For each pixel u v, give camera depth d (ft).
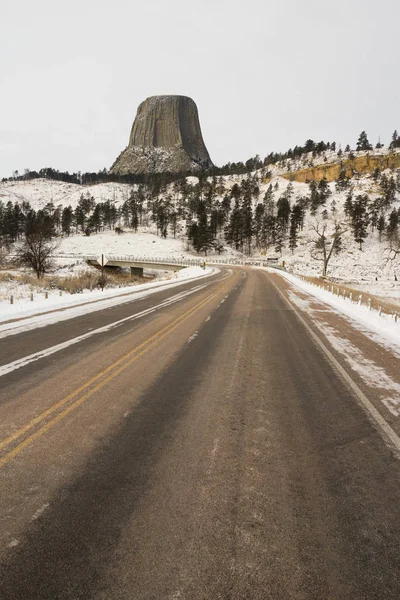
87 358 23.68
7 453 11.85
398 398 17.49
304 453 12.17
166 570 7.34
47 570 7.34
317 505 9.49
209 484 10.28
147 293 69.67
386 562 7.67
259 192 573.74
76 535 8.27
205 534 8.33
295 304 55.52
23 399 16.60
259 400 16.83
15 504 9.35
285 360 23.77
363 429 14.08
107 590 6.88
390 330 36.24
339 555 7.82
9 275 107.96
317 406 16.28
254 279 114.83
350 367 22.56
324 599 6.77
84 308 48.26
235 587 6.97
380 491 10.20
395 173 607.37
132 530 8.43
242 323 37.45
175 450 12.17
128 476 10.62
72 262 235.40
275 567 7.45
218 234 425.28
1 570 7.34
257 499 9.66
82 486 10.13
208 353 25.20
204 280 108.58
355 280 204.74
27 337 30.22
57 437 12.99
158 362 22.84
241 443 12.75
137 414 15.06
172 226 433.07
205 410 15.57
